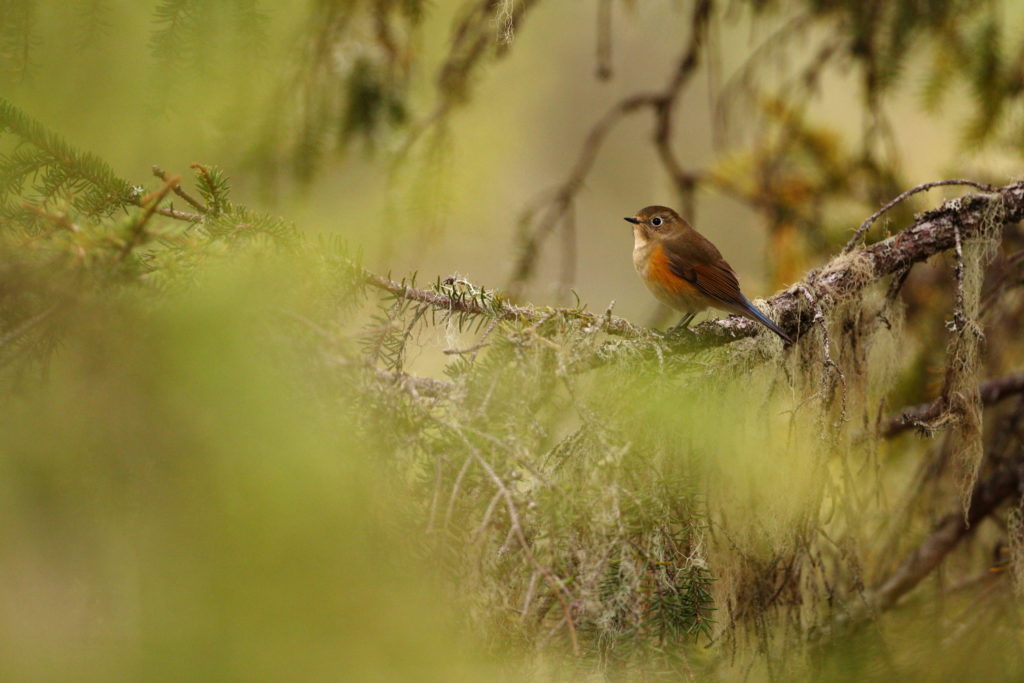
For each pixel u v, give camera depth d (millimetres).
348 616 4129
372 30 10945
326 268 5699
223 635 3973
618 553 5371
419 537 4844
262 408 4234
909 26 11062
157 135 9898
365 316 6742
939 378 10484
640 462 5926
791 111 13242
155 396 4211
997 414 10023
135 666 3932
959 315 7602
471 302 6547
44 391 4273
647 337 7250
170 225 5035
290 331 4848
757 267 15258
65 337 4340
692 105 23156
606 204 23531
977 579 9445
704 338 8047
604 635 5441
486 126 15102
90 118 9055
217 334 4320
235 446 4172
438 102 11594
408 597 4395
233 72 8852
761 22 13781
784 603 7516
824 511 8836
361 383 5070
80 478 4168
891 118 17641
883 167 12516
